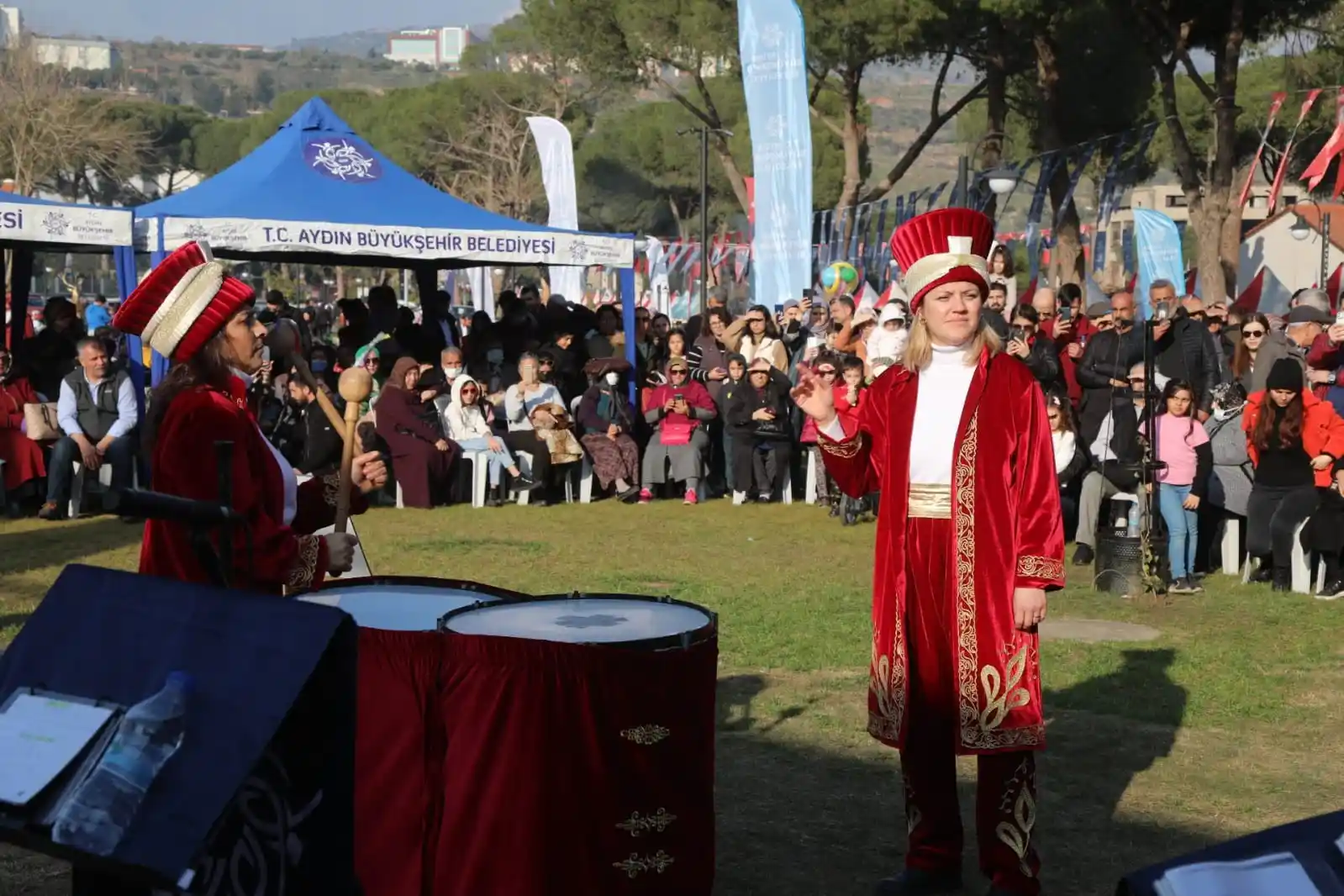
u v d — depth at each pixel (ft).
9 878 14.85
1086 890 14.90
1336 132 69.46
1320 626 27.81
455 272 121.39
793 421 47.14
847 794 17.74
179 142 261.44
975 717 13.80
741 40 57.41
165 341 11.74
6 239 40.78
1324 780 18.56
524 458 45.78
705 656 12.55
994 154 83.92
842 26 83.97
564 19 102.32
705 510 44.80
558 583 31.58
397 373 45.39
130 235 43.06
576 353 51.16
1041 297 42.78
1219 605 30.01
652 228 183.11
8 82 160.97
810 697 22.21
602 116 182.91
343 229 46.01
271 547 11.68
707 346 51.42
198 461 11.54
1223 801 17.71
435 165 190.70
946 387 14.19
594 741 11.79
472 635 11.72
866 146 113.19
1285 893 5.80
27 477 41.47
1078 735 20.45
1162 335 37.63
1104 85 81.35
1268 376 31.83
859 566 34.45
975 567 13.83
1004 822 13.94
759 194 57.72
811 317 50.44
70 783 7.91
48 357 45.83
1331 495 30.76
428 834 11.84
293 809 8.36
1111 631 27.37
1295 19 74.74
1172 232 61.46
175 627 8.45
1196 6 74.38
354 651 8.35
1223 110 73.20
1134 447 32.32
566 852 11.77
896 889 14.60
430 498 44.88
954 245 14.01
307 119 50.34
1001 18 79.05
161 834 7.64
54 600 8.86
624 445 46.75
